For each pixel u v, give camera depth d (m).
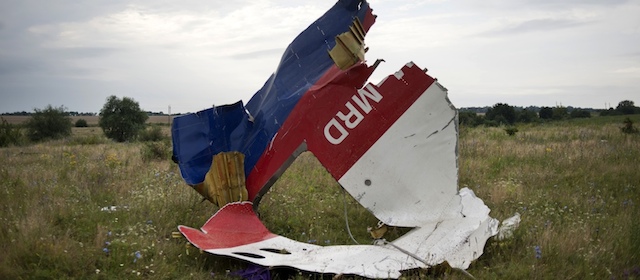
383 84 6.43
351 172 6.40
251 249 5.59
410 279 5.00
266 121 6.79
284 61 7.32
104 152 16.22
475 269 5.35
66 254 5.19
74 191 8.35
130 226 6.30
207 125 6.77
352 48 6.88
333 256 5.41
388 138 6.39
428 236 5.78
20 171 10.27
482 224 5.98
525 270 5.25
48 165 11.63
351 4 7.56
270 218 7.23
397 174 6.33
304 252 5.62
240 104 6.82
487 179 10.34
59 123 42.25
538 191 9.09
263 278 5.02
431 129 6.32
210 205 7.58
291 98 6.76
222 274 5.23
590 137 20.36
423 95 6.36
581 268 5.33
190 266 5.36
